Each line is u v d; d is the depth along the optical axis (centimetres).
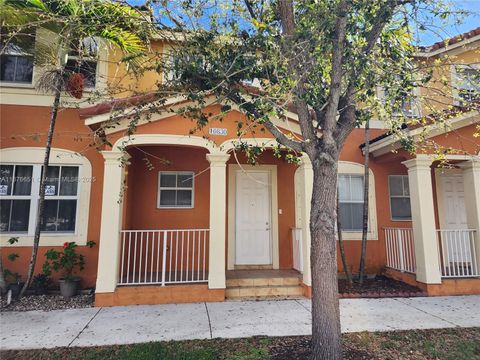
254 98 454
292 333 500
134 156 848
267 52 414
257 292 716
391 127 520
